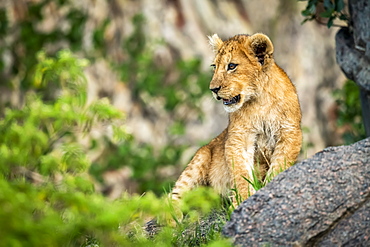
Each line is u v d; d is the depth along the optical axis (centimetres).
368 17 1100
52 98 1897
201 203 771
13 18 2342
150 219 1020
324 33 2486
